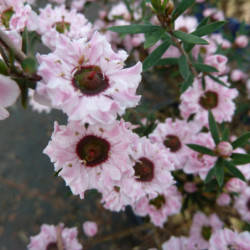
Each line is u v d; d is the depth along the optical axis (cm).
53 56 5
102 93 5
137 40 11
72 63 5
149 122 10
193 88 9
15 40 6
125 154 5
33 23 7
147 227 12
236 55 13
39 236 9
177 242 10
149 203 9
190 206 13
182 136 9
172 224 13
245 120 14
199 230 10
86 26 8
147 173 7
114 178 5
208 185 9
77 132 5
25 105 5
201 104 9
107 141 5
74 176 5
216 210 12
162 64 9
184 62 7
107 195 7
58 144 5
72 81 5
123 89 5
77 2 13
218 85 9
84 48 5
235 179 9
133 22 12
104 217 15
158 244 12
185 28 11
